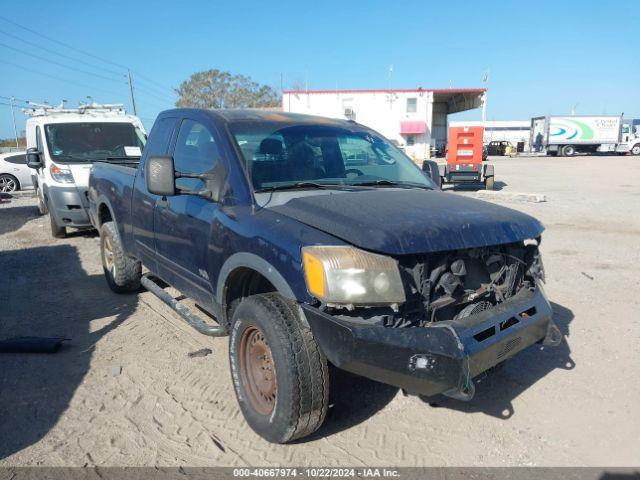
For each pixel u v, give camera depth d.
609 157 48.53
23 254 8.50
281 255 2.98
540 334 3.36
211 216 3.72
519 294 3.39
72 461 3.07
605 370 4.32
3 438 3.29
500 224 3.18
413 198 3.49
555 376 4.22
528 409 3.73
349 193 3.55
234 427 3.45
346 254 2.75
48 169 9.15
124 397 3.81
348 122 4.84
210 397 3.83
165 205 4.44
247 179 3.61
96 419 3.52
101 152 9.67
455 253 3.03
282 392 2.96
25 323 5.28
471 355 2.81
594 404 3.80
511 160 45.16
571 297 6.16
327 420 3.56
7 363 4.35
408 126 49.03
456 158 18.72
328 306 2.77
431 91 48.66
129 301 5.95
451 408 3.74
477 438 3.38
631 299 6.07
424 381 2.77
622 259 8.02
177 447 3.23
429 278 2.92
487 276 3.26
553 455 3.21
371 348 2.67
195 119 4.34
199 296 4.07
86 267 7.57
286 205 3.35
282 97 49.06
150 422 3.50
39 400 3.76
